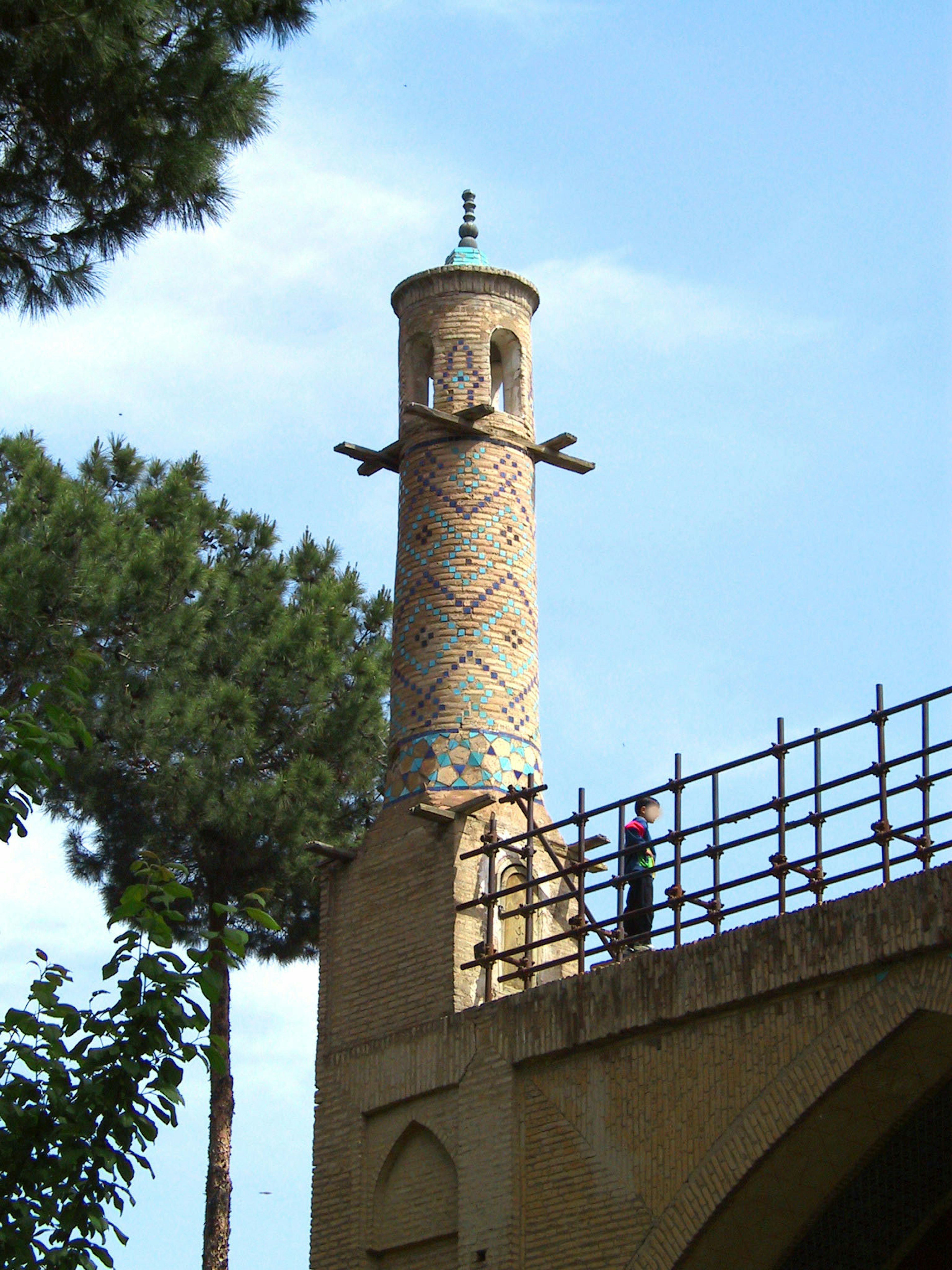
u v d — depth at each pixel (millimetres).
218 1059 9625
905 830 11484
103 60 11109
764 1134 11648
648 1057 12562
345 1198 14289
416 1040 14219
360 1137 14406
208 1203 19156
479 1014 13789
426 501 16156
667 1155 12211
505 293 16875
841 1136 11695
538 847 15039
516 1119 13258
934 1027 11109
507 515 16125
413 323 16891
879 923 11312
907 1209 12594
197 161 11414
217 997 9617
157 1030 9523
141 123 11414
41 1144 9438
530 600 16062
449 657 15531
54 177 11602
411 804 15109
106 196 11633
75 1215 9320
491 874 14414
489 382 16516
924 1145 12430
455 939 14281
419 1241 13727
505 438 16375
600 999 12906
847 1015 11406
